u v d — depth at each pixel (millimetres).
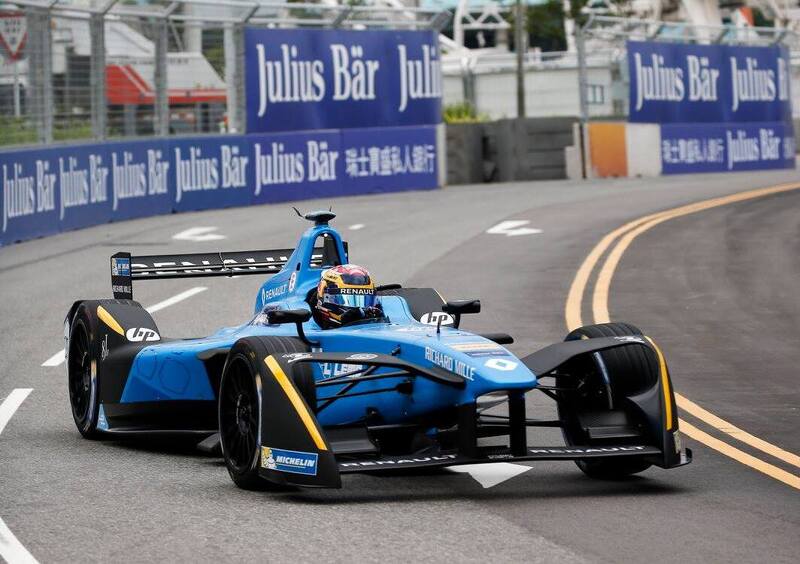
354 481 29016
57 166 87438
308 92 113562
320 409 28734
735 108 149125
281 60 111125
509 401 26953
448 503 26609
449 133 135375
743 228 86250
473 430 26750
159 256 37938
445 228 89250
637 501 26891
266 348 27391
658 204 103750
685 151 143875
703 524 24797
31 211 84250
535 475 29844
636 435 28328
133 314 35656
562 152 138125
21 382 42500
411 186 122438
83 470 30266
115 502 26625
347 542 23250
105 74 94312
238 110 108438
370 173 118938
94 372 34688
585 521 25000
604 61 142125
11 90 83312
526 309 56625
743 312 56438
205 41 105125
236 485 28156
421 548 22844
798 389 41188
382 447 30406
